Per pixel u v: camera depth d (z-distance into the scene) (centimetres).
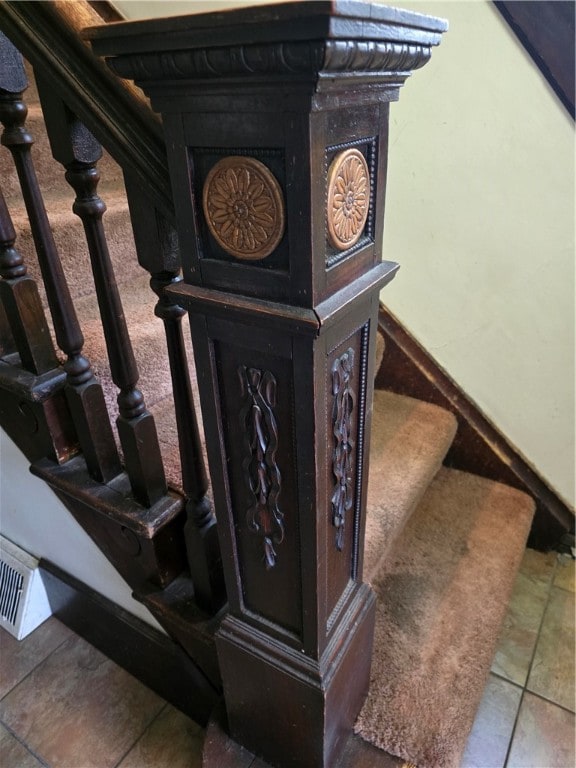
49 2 54
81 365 91
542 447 151
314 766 91
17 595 144
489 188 130
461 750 95
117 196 147
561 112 116
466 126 126
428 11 119
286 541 73
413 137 133
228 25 42
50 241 81
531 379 144
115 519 92
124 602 124
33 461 110
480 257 138
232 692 93
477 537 141
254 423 66
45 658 138
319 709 82
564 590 149
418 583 128
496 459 156
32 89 152
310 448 63
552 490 154
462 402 155
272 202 50
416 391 160
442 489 157
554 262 129
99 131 59
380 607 122
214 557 94
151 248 66
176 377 78
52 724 122
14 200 132
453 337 150
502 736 115
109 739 119
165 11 159
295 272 52
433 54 123
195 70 46
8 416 108
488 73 119
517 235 131
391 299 153
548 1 107
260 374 62
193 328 64
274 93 45
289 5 39
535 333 139
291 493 69
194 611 99
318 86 43
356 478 79
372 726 98
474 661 110
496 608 122
